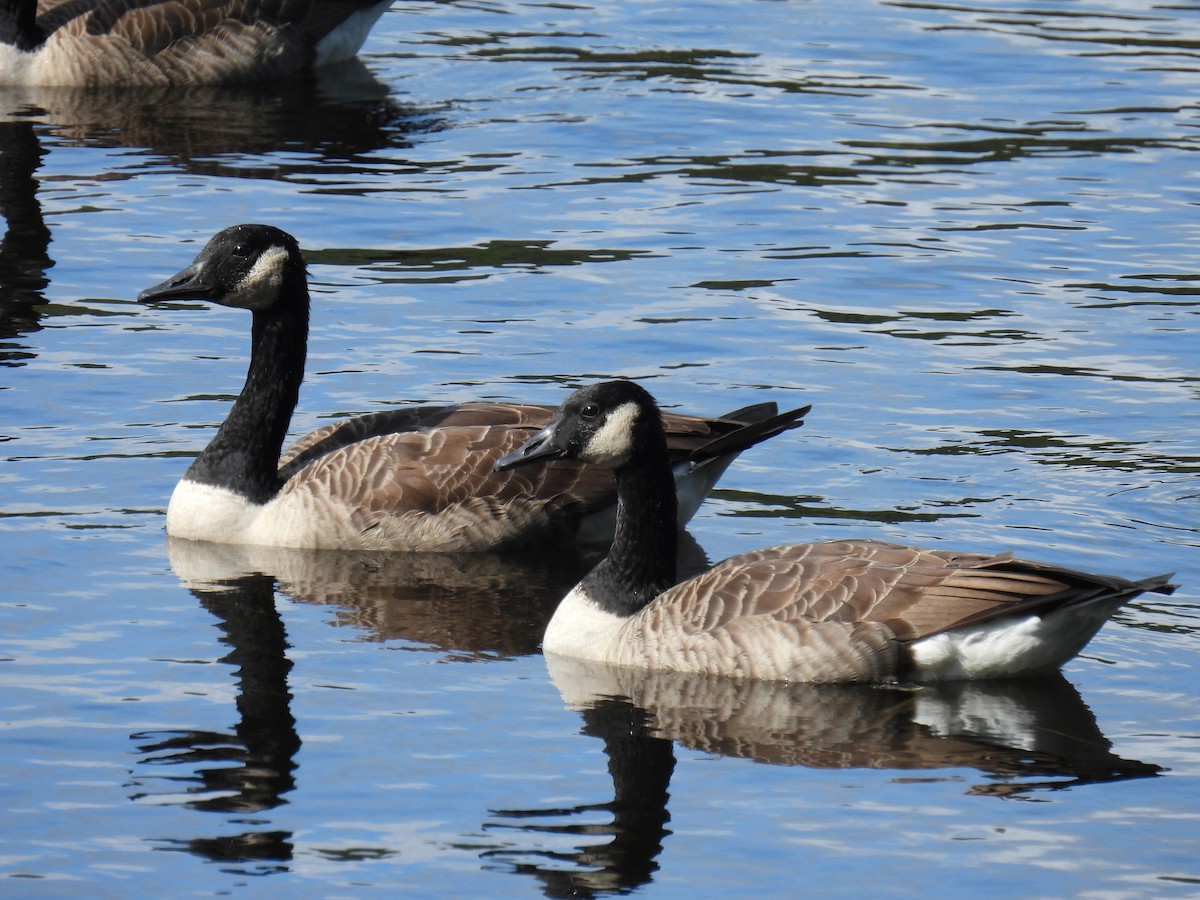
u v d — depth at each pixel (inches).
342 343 778.8
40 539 612.4
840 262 874.8
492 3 1332.4
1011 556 505.0
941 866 412.5
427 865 414.0
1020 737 477.7
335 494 629.6
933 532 614.9
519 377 745.0
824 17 1282.0
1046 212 938.1
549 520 636.7
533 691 510.3
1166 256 882.1
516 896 400.8
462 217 926.4
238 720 485.4
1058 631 500.7
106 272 853.8
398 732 480.7
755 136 1048.8
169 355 777.6
